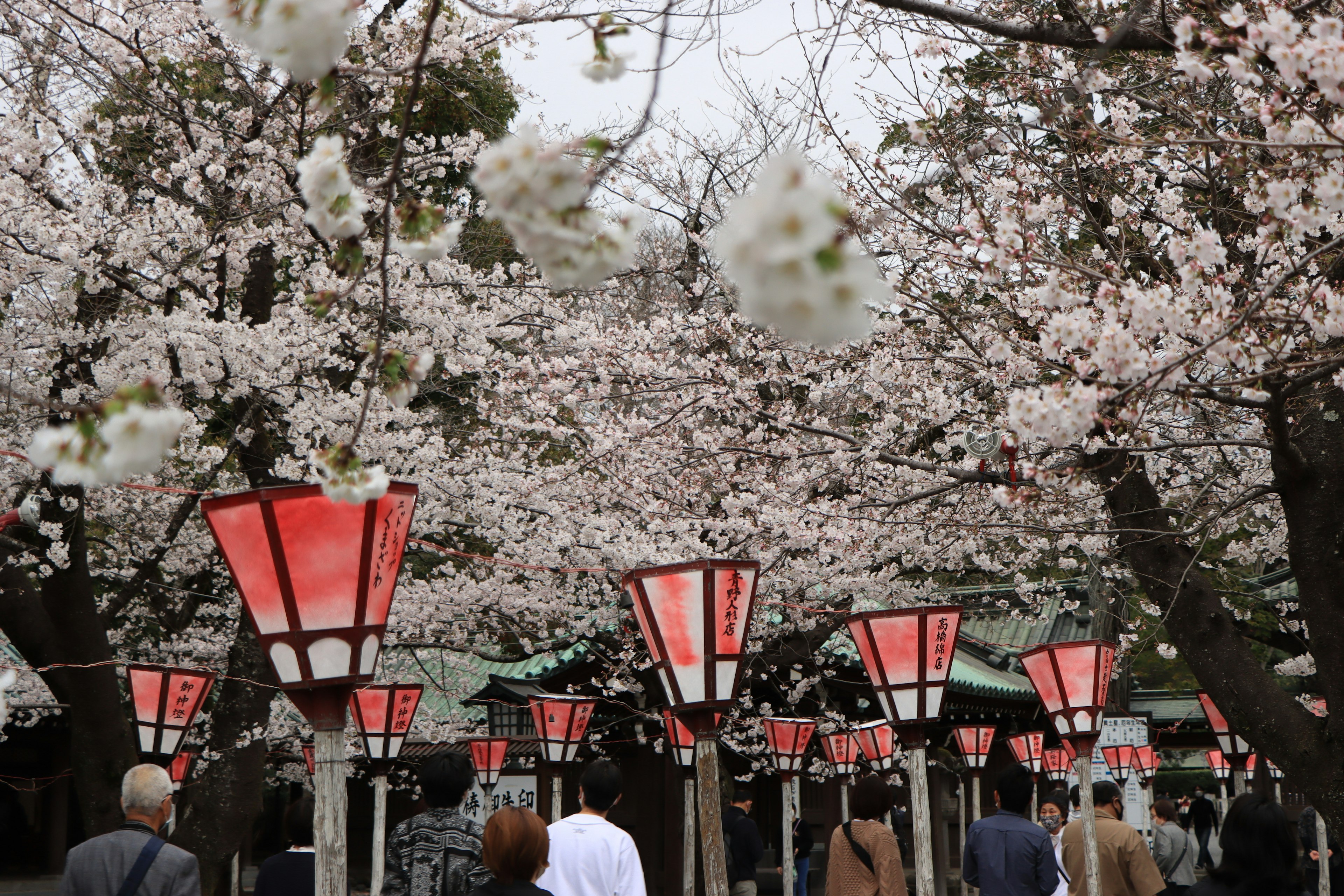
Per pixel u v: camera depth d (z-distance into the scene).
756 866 10.41
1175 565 7.40
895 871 6.40
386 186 2.56
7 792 18.17
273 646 3.37
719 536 10.34
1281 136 4.20
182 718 7.05
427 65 9.23
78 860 4.17
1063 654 6.36
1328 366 5.09
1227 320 4.43
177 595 12.57
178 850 4.25
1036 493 5.09
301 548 3.33
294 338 8.77
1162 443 7.64
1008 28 3.97
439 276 9.76
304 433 9.38
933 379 9.38
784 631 11.54
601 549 10.48
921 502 9.68
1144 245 7.45
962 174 6.06
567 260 1.68
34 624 8.84
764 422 10.34
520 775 12.48
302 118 8.76
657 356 9.95
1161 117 7.82
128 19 9.05
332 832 3.30
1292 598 14.59
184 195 9.73
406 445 9.57
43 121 8.64
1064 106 5.98
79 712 8.80
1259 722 6.87
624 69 2.14
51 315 8.45
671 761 14.05
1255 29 3.63
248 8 1.79
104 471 1.65
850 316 1.01
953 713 16.59
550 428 10.33
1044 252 6.24
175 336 8.02
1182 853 9.17
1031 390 3.85
